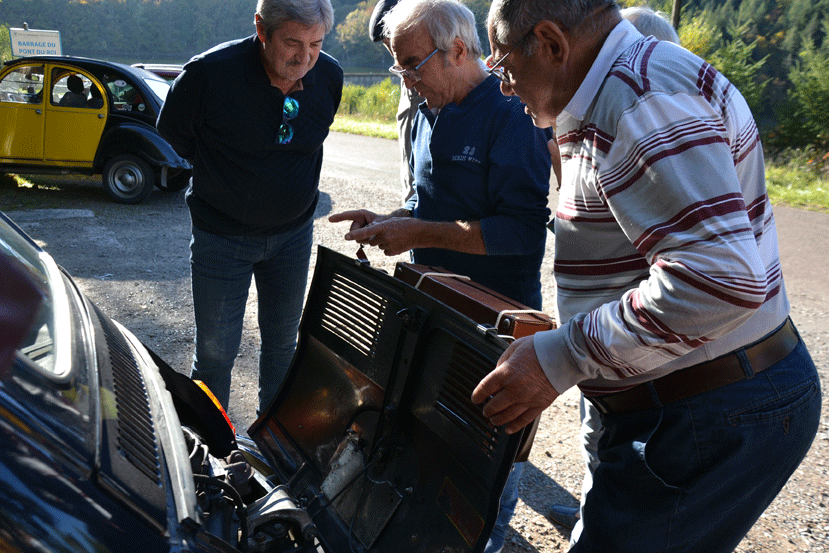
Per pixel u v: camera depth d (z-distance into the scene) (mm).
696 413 1408
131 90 7746
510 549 2604
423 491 1737
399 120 3355
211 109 2428
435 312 1730
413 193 3256
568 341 1322
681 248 1191
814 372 1516
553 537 2699
